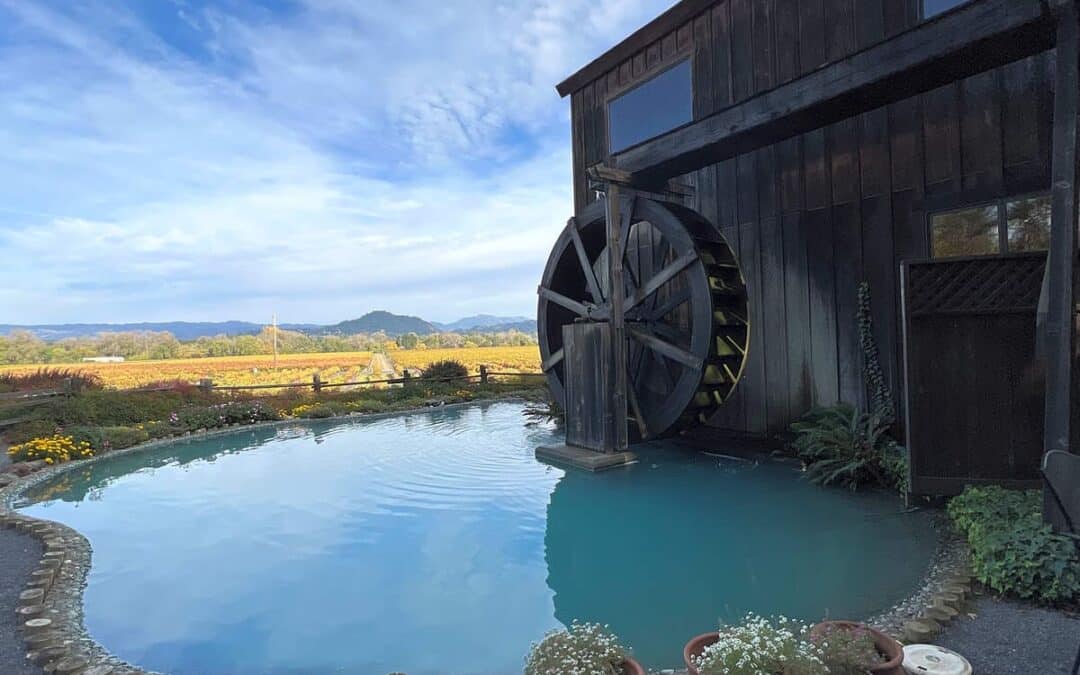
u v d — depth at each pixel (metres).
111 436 8.22
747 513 4.40
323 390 14.24
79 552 4.02
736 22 6.66
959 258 3.64
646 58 7.78
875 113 5.57
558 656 1.90
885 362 5.52
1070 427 2.91
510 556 3.80
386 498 5.20
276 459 7.26
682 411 6.16
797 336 6.30
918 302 3.75
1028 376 3.52
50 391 10.18
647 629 2.80
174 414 9.96
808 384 6.20
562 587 3.31
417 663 2.56
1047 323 3.00
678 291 7.27
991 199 4.76
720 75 6.84
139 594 3.34
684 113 7.35
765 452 6.01
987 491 3.41
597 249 7.94
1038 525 2.83
